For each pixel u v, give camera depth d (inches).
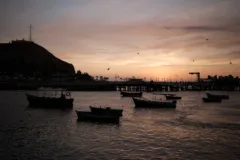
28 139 1400.1
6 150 1198.3
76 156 1120.8
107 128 1729.8
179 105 3639.3
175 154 1172.5
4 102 3651.6
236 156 1160.2
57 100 2967.5
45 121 2000.5
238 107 3363.7
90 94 6569.9
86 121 1994.3
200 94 7642.7
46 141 1362.0
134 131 1643.7
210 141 1411.2
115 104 3627.0
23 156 1117.1
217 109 3075.8
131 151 1201.4
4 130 1632.6
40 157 1106.1
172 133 1599.4
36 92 6998.0
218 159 1119.0
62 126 1786.4
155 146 1291.8
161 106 3110.2
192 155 1164.5
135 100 3164.4
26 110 2728.8
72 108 2984.7
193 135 1553.9
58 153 1160.2
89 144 1312.7
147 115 2438.5
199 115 2477.9
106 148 1243.2
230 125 1903.3
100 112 2034.9
